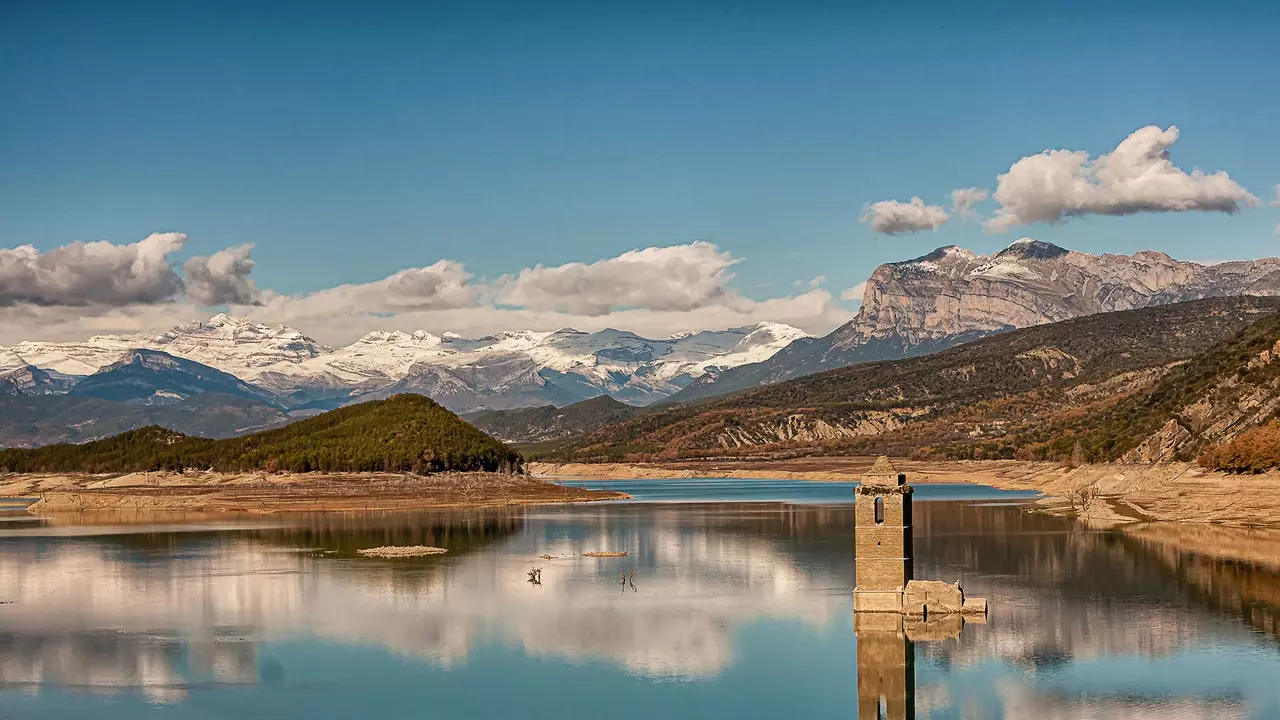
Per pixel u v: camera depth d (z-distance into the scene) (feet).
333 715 250.37
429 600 378.32
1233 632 310.24
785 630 324.39
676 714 248.11
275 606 369.30
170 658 299.79
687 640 312.91
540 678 276.62
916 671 276.00
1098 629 313.73
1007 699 253.44
